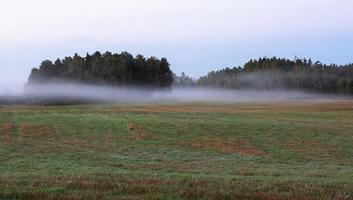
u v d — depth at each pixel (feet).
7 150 120.37
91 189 50.65
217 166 100.42
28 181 56.65
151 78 511.40
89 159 109.40
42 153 117.39
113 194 48.03
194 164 103.91
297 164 111.45
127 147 133.08
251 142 148.87
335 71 606.55
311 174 84.17
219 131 167.94
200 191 49.80
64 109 281.95
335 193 52.34
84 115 212.02
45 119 192.03
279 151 132.87
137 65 509.76
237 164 106.63
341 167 105.40
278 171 89.61
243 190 52.49
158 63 522.06
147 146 136.26
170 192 49.16
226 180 64.28
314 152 132.87
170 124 181.47
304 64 632.79
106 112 245.65
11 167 90.74
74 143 137.80
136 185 53.21
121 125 175.42
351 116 248.52
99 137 151.33
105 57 500.74
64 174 72.23
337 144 146.61
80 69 477.77
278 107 341.21
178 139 150.92
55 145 132.57
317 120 215.10
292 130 171.73
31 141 139.95
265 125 182.39
